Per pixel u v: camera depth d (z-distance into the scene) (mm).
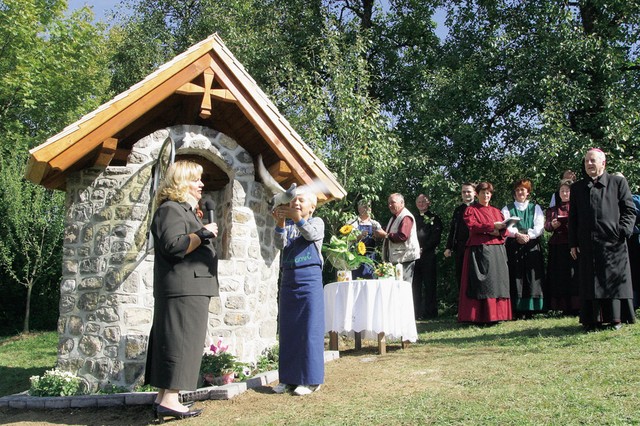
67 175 7996
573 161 14164
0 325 15812
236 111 8102
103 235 7664
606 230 7664
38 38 18766
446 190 15039
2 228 15289
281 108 14344
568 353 6617
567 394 5027
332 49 14445
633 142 14234
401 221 10031
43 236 15320
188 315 5059
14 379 9242
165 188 5281
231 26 18453
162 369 5023
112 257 7582
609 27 15914
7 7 17844
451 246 11352
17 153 16688
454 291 15867
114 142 7277
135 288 7516
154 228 5133
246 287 8047
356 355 8102
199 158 8758
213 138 8133
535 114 16328
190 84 7512
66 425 5730
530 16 16219
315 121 13203
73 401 6383
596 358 6219
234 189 8180
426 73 17016
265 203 8555
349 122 13094
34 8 18234
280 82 16312
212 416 5395
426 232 12047
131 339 7352
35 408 6438
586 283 7719
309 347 5887
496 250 9539
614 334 7273
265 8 19531
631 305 7785
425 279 12047
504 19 16984
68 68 19781
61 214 15688
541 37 15742
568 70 15109
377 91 20359
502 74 16500
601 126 14586
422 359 7258
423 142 15930
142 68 21219
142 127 8039
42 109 20047
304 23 19938
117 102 7199
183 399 5887
